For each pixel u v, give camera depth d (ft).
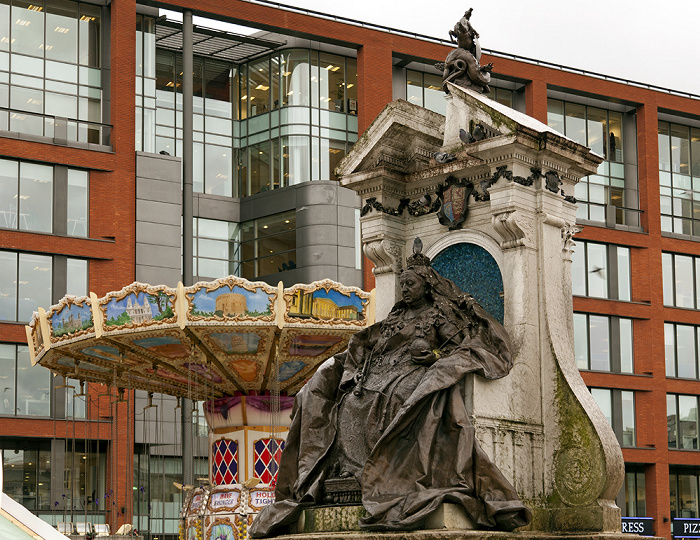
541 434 37.70
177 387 116.67
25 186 170.71
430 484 34.40
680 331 215.72
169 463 171.94
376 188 43.06
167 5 181.57
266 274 189.98
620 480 36.65
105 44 180.96
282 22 187.73
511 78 203.92
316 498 37.01
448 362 35.73
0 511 63.36
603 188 213.05
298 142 191.21
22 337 164.45
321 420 38.63
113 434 152.97
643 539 35.70
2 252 167.22
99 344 96.89
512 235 38.78
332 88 195.11
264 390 103.04
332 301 91.97
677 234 216.95
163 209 179.11
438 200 42.06
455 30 42.60
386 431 35.01
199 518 100.94
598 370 204.85
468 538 32.89
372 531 34.19
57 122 173.78
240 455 102.12
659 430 207.10
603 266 209.46
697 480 214.28
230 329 91.15
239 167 197.77
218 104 197.98
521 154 38.78
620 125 217.56
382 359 38.17
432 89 201.87
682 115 221.05
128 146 177.99
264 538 37.50
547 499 37.17
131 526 123.44
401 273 39.52
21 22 175.11
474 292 40.65
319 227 185.47
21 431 161.58
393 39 195.42
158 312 90.43
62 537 62.64
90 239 172.35
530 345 38.01
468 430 34.53
